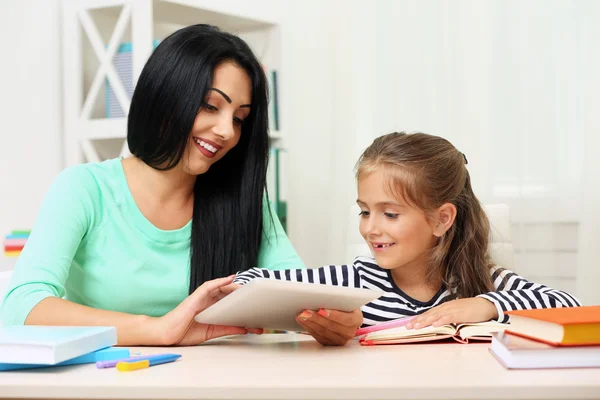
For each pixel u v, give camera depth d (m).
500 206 1.56
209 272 1.38
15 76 2.17
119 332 1.06
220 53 1.26
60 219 1.25
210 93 1.25
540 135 2.52
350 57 2.84
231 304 0.95
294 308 1.00
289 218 3.05
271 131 2.52
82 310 1.08
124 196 1.36
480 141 2.61
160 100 1.24
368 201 1.31
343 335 1.05
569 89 2.48
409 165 1.29
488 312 1.16
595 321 0.79
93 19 2.19
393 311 1.35
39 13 2.23
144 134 1.28
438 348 1.01
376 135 2.81
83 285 1.35
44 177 2.26
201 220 1.39
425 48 2.72
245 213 1.39
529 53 2.54
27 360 0.79
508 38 2.57
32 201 2.22
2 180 2.13
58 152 2.29
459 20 2.65
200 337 1.10
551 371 0.77
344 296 0.96
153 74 1.25
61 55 2.30
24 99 2.19
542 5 2.52
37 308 1.08
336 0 2.88
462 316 1.13
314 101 3.02
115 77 2.14
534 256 2.53
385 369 0.79
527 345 0.80
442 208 1.33
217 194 1.40
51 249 1.20
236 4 2.75
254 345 1.09
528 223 2.54
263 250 1.50
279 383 0.70
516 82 2.55
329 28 2.98
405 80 2.75
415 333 1.07
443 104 2.69
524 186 2.54
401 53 2.76
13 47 2.16
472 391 0.67
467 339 1.07
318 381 0.71
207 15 2.35
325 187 3.01
